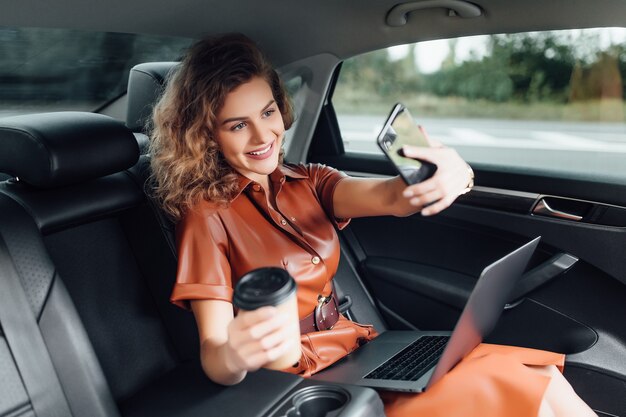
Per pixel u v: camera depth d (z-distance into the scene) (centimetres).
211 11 169
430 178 130
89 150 153
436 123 601
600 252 191
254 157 153
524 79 500
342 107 240
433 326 217
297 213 164
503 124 552
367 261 228
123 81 204
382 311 228
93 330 155
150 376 162
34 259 134
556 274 196
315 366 153
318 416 125
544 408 136
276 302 98
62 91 199
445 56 213
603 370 187
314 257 159
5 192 147
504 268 140
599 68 198
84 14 151
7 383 121
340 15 190
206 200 153
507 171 205
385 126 128
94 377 134
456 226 213
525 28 183
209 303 142
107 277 162
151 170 173
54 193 153
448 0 175
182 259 146
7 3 138
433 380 134
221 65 148
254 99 148
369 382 143
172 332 169
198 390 137
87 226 162
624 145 198
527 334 201
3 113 193
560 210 197
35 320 129
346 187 166
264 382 133
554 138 279
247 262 152
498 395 133
